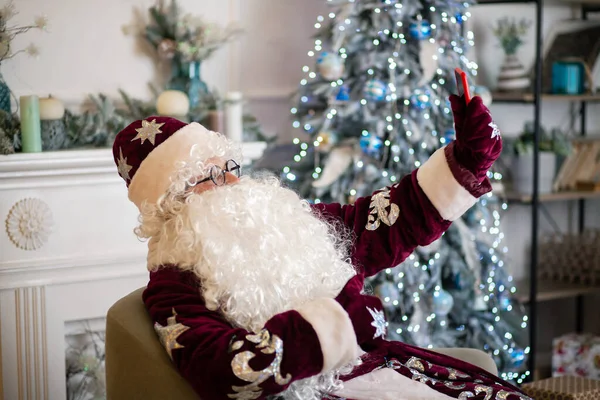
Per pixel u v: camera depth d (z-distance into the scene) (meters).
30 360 2.40
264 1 3.11
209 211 1.53
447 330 2.94
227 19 3.02
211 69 3.01
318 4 3.23
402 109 2.83
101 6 2.73
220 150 1.67
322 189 2.80
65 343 2.50
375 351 1.66
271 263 1.49
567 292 3.50
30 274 2.38
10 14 2.38
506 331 3.04
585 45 3.62
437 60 2.82
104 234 2.49
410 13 2.76
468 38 3.09
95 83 2.75
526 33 3.47
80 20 2.70
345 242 1.72
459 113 1.59
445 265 2.91
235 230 1.51
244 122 2.88
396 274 2.78
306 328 1.31
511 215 3.70
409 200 1.69
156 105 2.68
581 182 3.55
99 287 2.50
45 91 2.65
